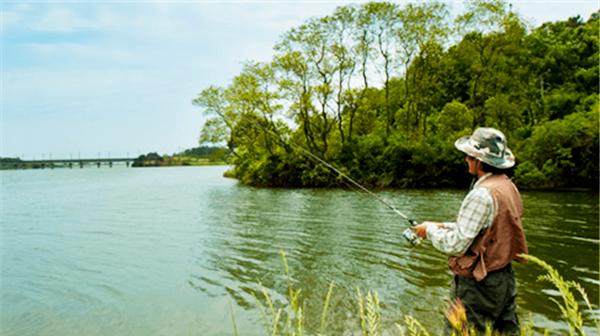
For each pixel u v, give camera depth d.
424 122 30.36
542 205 14.91
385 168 26.89
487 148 2.54
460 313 1.94
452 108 30.11
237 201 18.41
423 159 25.28
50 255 8.51
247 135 33.03
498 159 2.52
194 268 7.22
